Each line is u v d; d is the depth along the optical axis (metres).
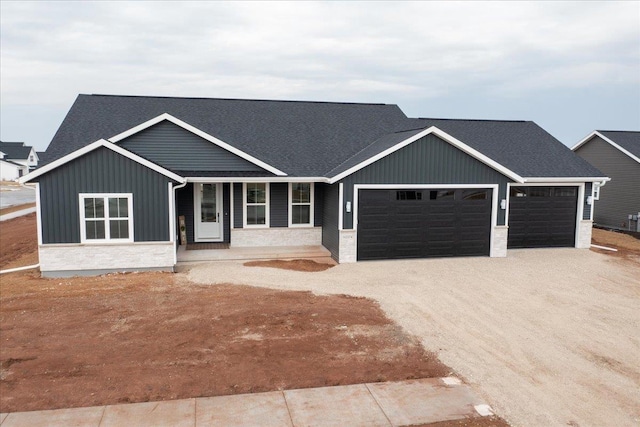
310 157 18.33
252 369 7.99
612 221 26.50
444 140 16.31
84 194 14.07
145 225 14.52
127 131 16.16
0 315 10.65
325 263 16.06
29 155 85.00
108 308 11.10
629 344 9.46
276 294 12.35
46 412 6.63
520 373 8.07
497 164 16.58
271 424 6.43
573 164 19.64
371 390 7.35
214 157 16.86
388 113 22.39
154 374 7.77
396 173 16.11
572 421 6.66
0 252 20.48
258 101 21.80
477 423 6.53
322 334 9.54
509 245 18.81
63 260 14.16
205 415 6.61
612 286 13.81
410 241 16.59
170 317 10.45
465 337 9.61
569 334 9.91
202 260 15.98
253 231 17.95
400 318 10.59
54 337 9.33
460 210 16.83
